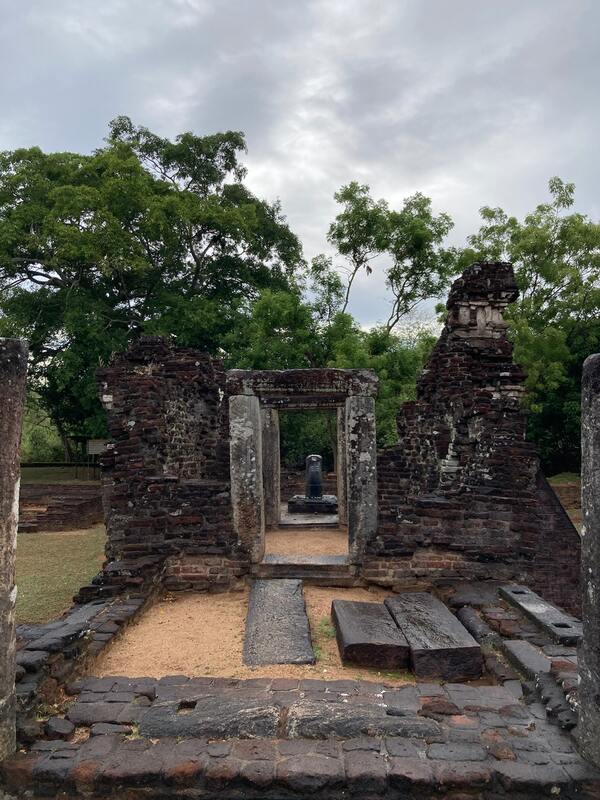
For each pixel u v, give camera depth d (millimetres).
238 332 22547
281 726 4059
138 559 8234
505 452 8609
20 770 3668
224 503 8664
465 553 8414
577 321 24938
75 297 22844
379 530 8633
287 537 12500
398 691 4680
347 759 3721
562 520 12648
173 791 3613
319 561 8883
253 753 3791
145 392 9297
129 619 6781
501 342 9828
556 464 25453
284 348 19781
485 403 8945
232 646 6262
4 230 21547
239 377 9008
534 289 25578
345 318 20484
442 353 10586
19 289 24422
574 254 25078
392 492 12469
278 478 13922
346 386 8984
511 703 4508
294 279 22547
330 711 4191
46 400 28000
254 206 25922
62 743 3943
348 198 23672
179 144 27344
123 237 21375
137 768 3648
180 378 10852
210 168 28000
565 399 23922
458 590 7934
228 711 4223
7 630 3787
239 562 8648
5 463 3727
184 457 10914
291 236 29031
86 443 28484
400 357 21328
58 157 24391
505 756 3760
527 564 8359
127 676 5379
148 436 9133
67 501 19906
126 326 25062
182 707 4395
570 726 4027
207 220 23922
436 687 4785
